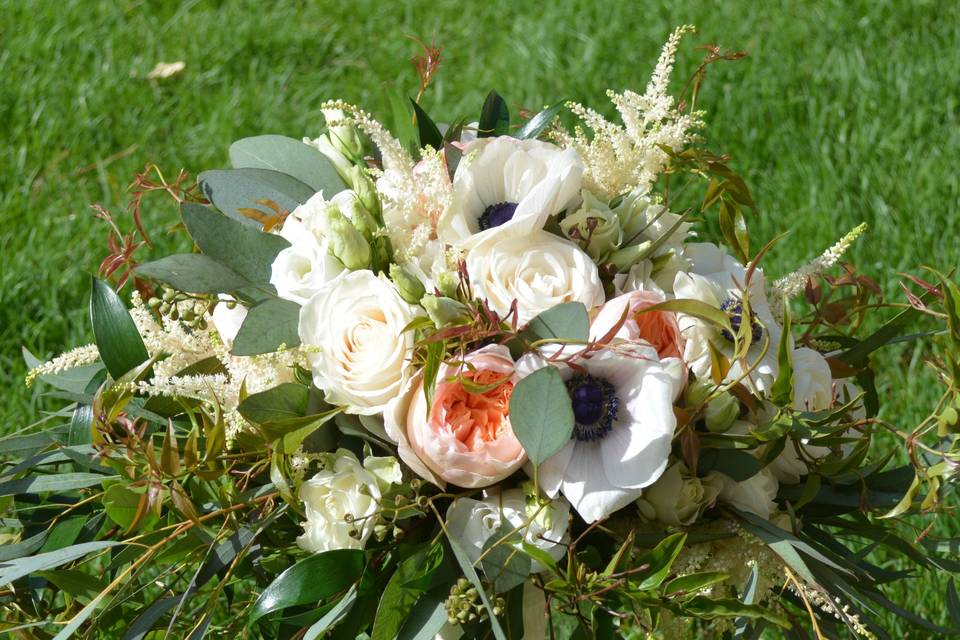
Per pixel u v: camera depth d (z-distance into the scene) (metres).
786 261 2.08
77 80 2.64
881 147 2.29
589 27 2.78
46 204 2.30
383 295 1.12
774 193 2.24
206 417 1.12
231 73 2.74
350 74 2.75
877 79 2.49
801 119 2.43
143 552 1.16
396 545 1.14
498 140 1.18
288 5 3.00
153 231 2.16
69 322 2.03
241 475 1.17
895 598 1.61
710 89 2.49
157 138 2.53
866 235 2.12
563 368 1.12
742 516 1.14
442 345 1.09
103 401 1.13
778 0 2.80
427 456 1.10
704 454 1.15
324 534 1.12
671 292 1.19
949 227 2.11
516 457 1.11
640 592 1.10
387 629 1.10
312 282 1.14
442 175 1.17
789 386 1.12
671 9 2.79
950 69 2.48
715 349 1.12
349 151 1.24
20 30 2.78
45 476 1.19
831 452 1.19
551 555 1.12
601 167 1.20
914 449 1.15
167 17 2.92
